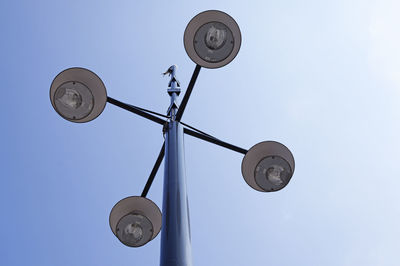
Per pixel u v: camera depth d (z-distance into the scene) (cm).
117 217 443
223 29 421
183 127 446
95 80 420
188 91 441
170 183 356
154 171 455
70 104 418
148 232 451
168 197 343
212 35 420
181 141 411
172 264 294
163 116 454
